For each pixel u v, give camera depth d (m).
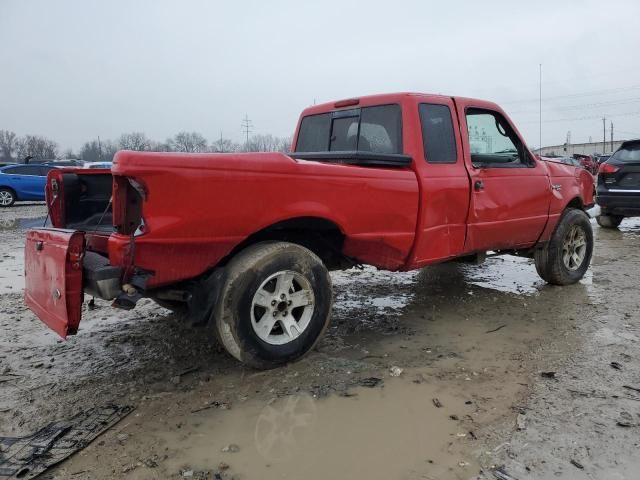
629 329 4.39
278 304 3.51
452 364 3.71
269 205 3.29
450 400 3.16
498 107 5.07
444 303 5.31
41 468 2.50
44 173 20.16
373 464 2.53
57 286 3.05
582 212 6.00
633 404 3.08
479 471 2.47
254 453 2.63
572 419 2.91
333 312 5.00
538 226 5.40
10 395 3.26
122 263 2.93
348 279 6.38
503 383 3.39
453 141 4.54
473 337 4.28
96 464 2.54
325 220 3.63
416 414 3.00
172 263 3.11
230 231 3.20
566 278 5.86
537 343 4.11
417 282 6.22
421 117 4.33
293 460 2.57
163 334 4.38
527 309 5.05
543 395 3.20
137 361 3.80
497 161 4.83
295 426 2.88
